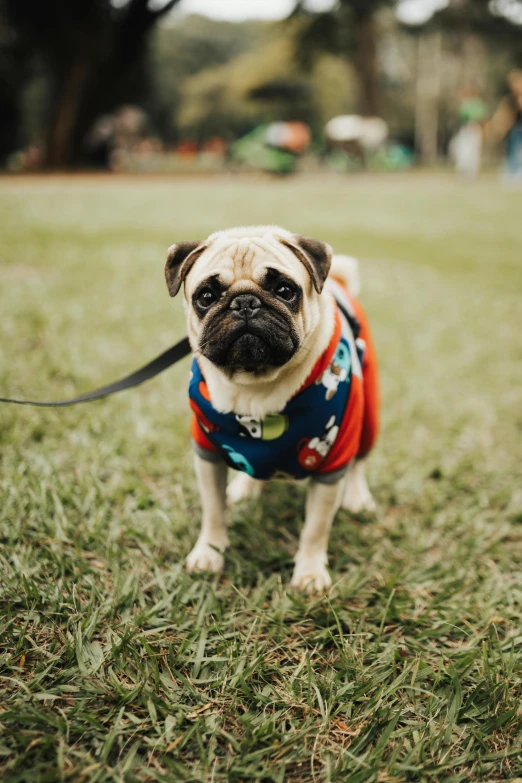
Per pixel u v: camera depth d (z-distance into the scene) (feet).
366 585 2.94
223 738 2.24
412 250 10.45
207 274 2.53
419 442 4.19
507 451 4.11
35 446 3.64
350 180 25.36
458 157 24.40
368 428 3.19
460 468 3.84
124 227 10.85
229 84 62.64
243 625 2.66
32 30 24.20
